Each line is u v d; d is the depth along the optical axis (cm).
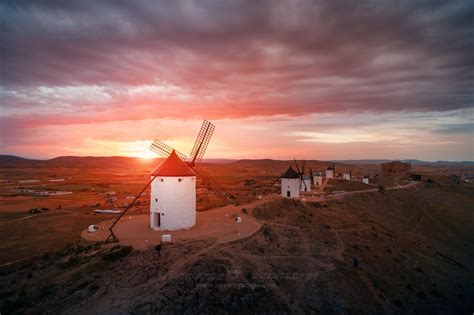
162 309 2150
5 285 2608
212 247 3108
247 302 2436
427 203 9594
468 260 5569
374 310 2930
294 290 2820
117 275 2542
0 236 5178
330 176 13538
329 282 3119
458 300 3697
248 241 3425
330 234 4738
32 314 2105
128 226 4038
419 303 3347
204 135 4953
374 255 4241
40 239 5000
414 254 4869
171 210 3762
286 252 3516
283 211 5375
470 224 8125
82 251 3103
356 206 7331
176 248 3011
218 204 5888
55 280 2534
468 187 14200
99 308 2150
